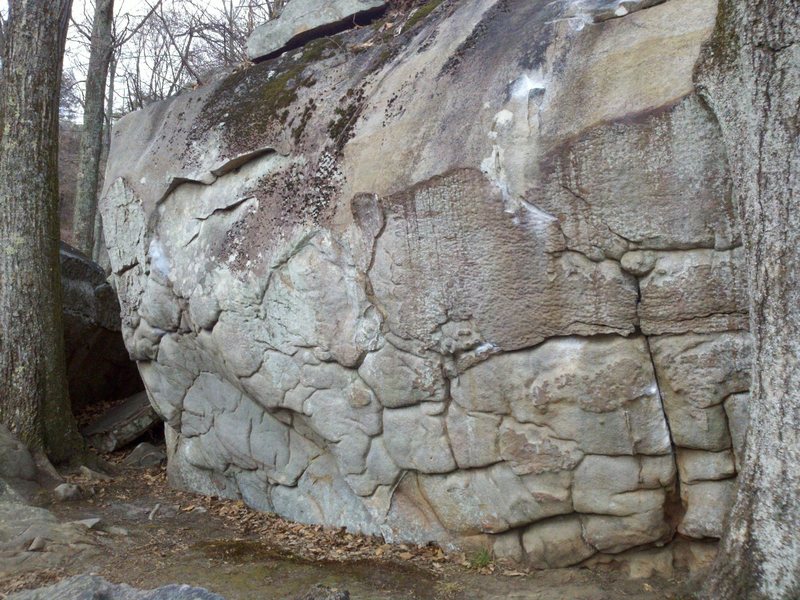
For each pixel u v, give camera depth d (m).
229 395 5.46
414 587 3.81
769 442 2.78
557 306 3.57
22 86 6.36
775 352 2.76
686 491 3.56
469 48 4.06
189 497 5.92
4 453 5.78
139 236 5.68
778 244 2.75
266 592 3.77
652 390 3.48
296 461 5.10
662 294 3.36
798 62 2.68
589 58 3.53
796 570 2.67
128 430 7.46
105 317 8.42
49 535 4.52
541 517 3.88
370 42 4.83
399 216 3.97
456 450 4.05
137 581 3.98
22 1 6.37
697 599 3.15
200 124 5.31
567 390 3.61
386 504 4.46
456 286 3.82
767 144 2.78
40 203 6.44
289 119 4.75
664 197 3.28
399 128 4.12
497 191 3.64
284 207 4.64
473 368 3.88
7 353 6.26
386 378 4.20
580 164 3.42
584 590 3.64
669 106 3.21
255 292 4.74
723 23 3.03
